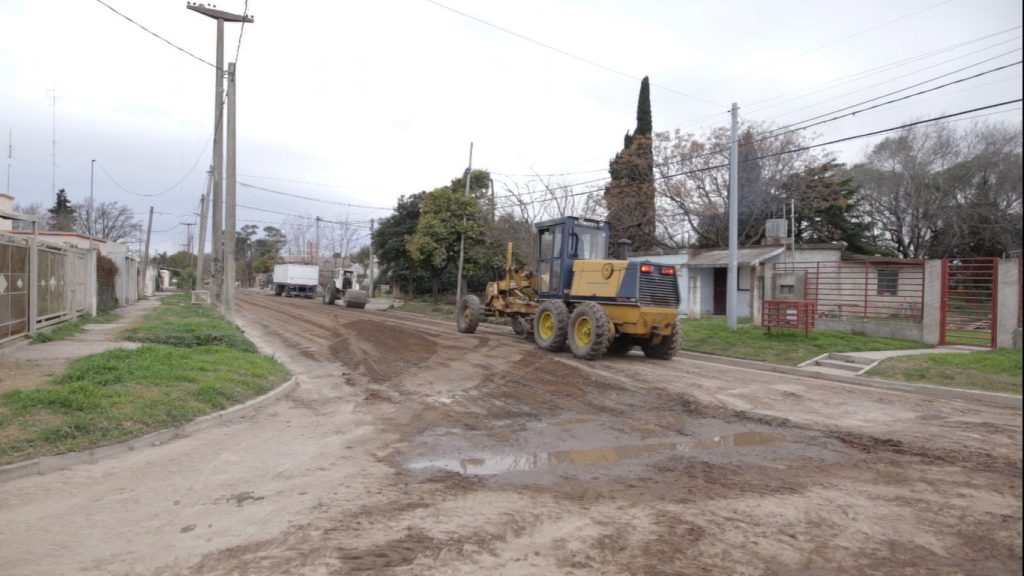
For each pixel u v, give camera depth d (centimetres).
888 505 516
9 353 1141
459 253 3297
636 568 397
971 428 802
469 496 531
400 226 4003
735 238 1808
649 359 1460
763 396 1004
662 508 505
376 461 638
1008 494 546
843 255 2639
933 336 1515
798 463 638
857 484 571
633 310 1368
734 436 752
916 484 572
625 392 1024
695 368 1309
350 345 1648
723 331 1789
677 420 834
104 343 1305
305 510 495
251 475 587
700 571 393
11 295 1223
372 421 820
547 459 650
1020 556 419
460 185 3781
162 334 1373
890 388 1147
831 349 1474
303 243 8506
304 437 734
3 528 457
